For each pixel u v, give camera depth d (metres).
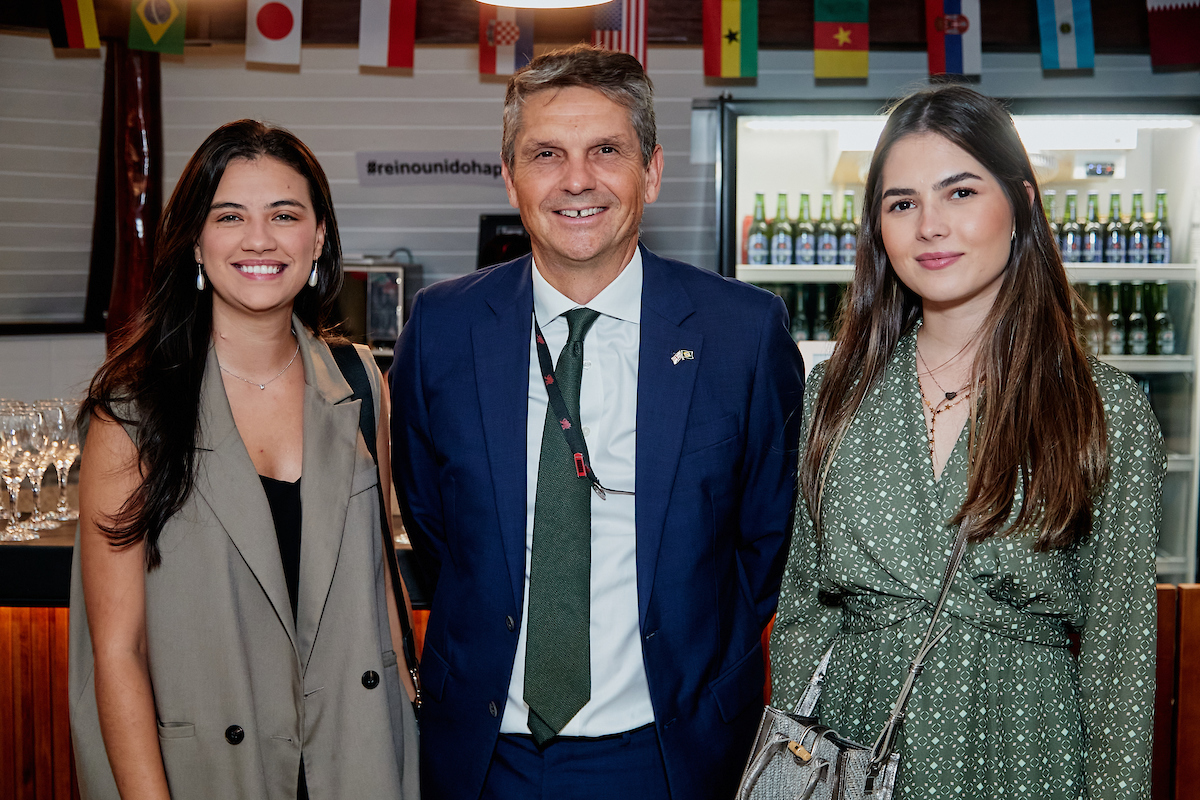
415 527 1.85
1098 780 1.39
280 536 1.58
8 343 4.64
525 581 1.58
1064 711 1.40
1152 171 4.30
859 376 1.61
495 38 4.08
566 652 1.52
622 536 1.57
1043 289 1.46
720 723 1.62
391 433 1.84
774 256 4.07
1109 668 1.39
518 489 1.58
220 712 1.50
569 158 1.53
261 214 1.53
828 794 1.37
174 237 1.54
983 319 1.51
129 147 4.24
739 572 1.80
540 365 1.63
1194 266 3.89
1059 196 4.34
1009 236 1.45
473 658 1.60
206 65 4.64
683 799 1.55
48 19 3.95
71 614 1.56
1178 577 3.98
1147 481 1.38
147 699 1.49
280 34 4.17
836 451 1.55
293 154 1.58
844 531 1.50
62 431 2.62
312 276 1.72
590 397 1.61
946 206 1.43
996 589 1.40
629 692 1.56
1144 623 1.38
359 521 1.63
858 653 1.49
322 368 1.69
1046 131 3.92
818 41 4.00
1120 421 1.40
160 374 1.52
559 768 1.54
